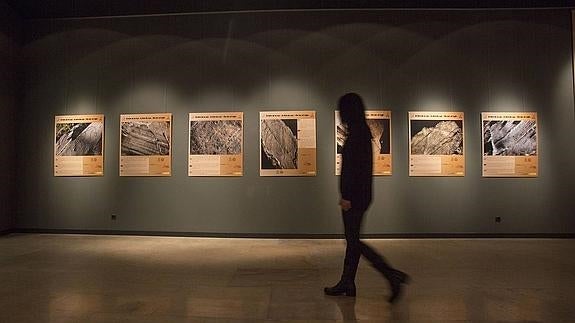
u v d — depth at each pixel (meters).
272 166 8.53
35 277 5.11
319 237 8.45
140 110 8.82
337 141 8.52
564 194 8.45
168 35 8.82
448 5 8.51
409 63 8.59
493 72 8.56
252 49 8.68
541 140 8.50
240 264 5.93
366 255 4.00
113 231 8.77
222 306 3.92
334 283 4.82
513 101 8.53
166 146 8.72
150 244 7.71
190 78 8.75
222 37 8.73
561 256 6.53
